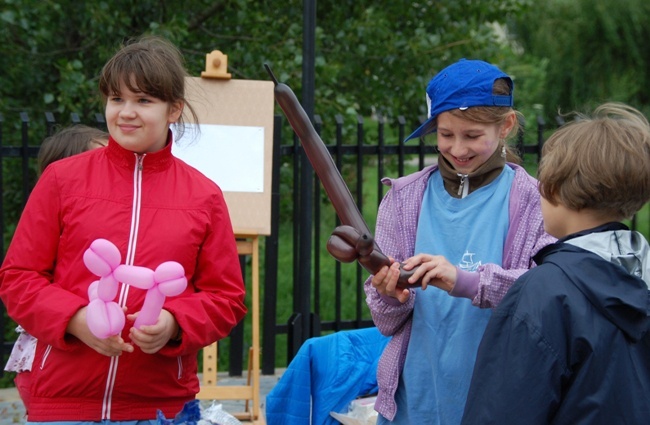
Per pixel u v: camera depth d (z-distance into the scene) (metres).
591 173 2.15
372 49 7.93
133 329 2.49
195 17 7.74
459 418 2.70
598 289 2.06
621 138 2.17
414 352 2.78
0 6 6.62
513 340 2.07
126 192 2.68
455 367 2.71
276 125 5.49
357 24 7.76
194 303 2.67
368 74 8.21
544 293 2.08
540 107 13.43
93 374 2.62
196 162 4.30
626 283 2.09
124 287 2.64
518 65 13.98
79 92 6.82
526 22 15.56
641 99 15.86
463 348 2.72
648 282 2.19
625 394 2.04
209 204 2.76
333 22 8.08
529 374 2.03
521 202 2.76
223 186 4.32
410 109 8.51
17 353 3.02
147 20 7.51
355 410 3.50
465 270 2.71
